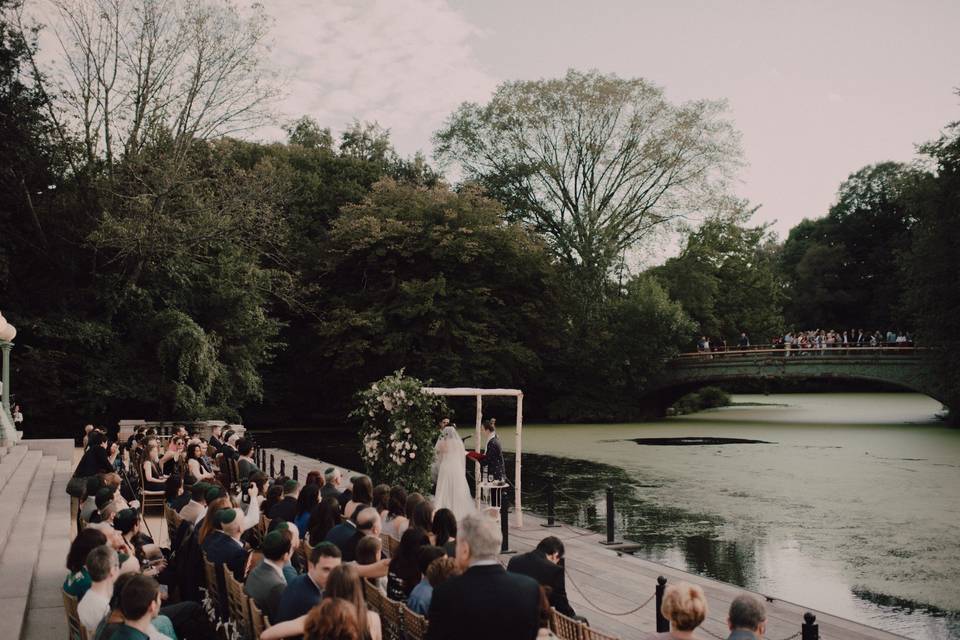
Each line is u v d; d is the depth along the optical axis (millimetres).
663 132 52844
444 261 47562
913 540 15984
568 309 53000
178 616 6652
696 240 60156
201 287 36969
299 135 63469
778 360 51156
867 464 27984
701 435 41656
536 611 4012
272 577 5965
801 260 87062
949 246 41625
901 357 46250
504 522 13922
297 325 50062
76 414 34125
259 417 52844
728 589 11141
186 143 34781
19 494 13305
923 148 41938
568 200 55031
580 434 43000
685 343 55812
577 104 52406
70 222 33125
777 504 20250
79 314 33375
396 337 45344
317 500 9211
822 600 11906
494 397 53625
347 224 46312
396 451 16359
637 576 11875
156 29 33188
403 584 6484
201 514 9000
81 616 5496
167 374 33969
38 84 32531
